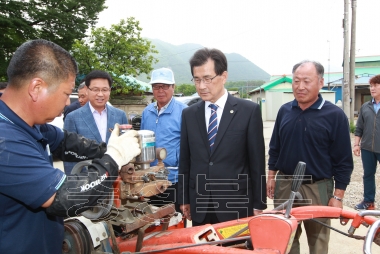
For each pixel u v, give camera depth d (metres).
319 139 2.49
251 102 2.28
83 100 4.54
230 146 2.19
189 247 1.66
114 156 1.49
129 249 1.92
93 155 1.96
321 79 2.53
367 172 4.28
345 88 11.45
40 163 1.32
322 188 2.56
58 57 1.36
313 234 2.63
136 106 14.17
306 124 2.53
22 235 1.37
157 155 1.94
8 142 1.26
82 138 1.95
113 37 13.40
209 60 2.13
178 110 3.10
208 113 2.31
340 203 2.52
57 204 1.30
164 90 3.04
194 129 2.33
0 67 13.59
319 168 2.53
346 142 2.47
